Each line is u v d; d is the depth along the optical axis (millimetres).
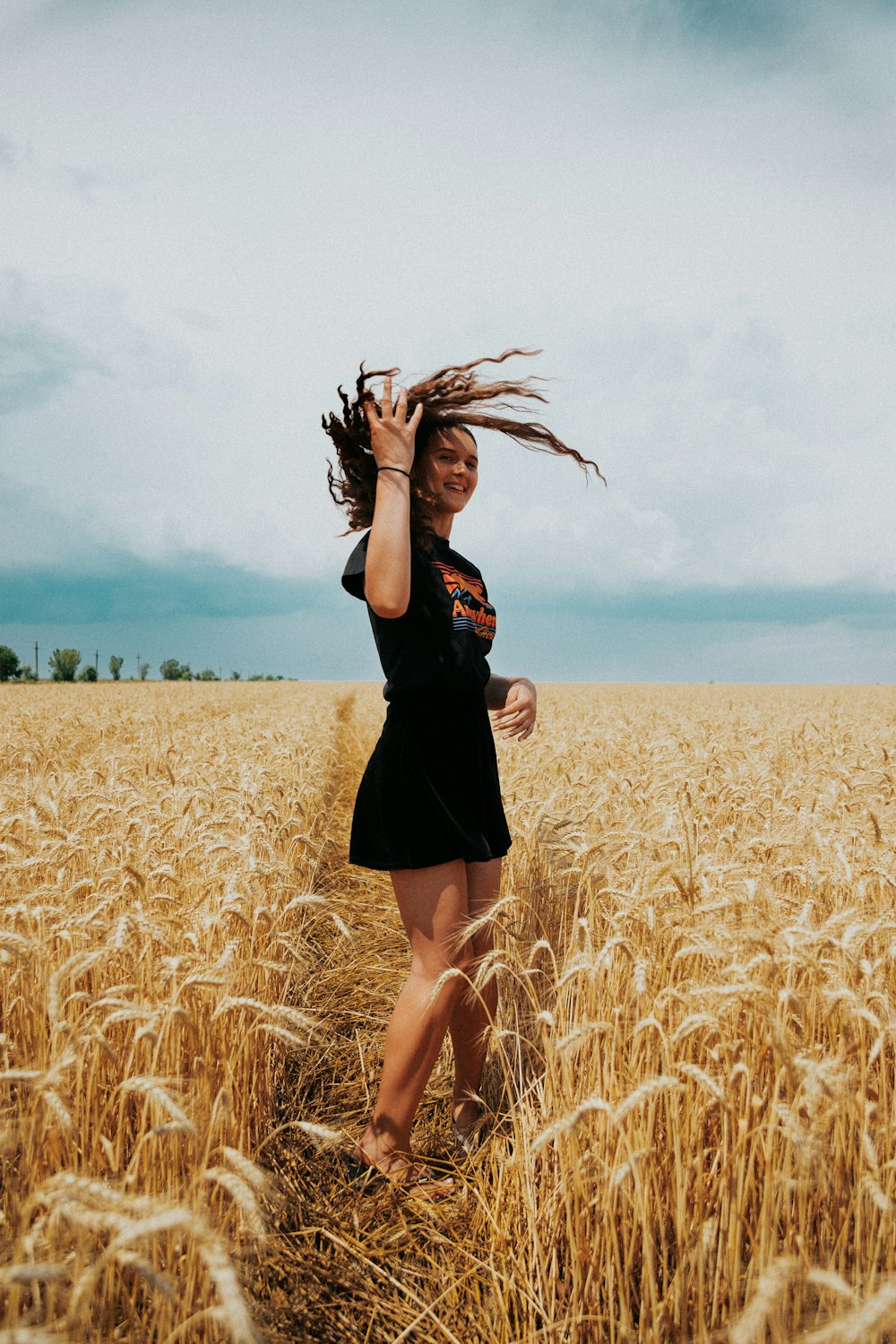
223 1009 2082
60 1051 2074
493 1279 2107
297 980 3992
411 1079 2537
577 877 3365
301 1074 3361
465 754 2641
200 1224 1283
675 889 2455
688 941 2389
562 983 2209
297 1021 2145
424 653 2559
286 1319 2012
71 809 4062
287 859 4047
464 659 2574
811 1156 1603
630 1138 1958
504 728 2971
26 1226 1425
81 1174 2014
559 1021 2479
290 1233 2311
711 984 2303
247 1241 2068
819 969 2008
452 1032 2805
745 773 5211
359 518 2895
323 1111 3123
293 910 4215
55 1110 1788
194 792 4254
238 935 2922
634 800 4047
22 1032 2469
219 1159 2109
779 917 2326
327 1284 2168
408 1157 2598
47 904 2824
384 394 2492
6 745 7602
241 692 31172
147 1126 2195
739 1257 1886
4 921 2818
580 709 14969
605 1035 2215
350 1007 4051
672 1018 2164
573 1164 2027
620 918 2482
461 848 2533
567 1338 1943
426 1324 2064
